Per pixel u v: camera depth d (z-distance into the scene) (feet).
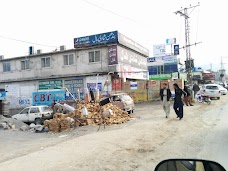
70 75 96.68
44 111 60.70
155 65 155.22
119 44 90.84
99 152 24.90
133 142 28.63
